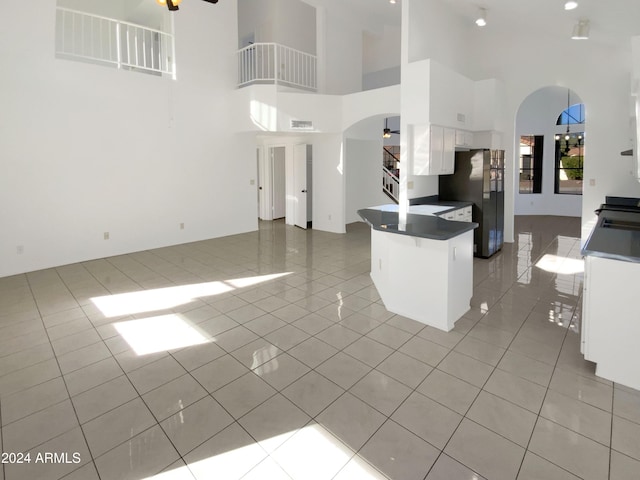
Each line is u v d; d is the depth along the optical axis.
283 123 7.14
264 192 9.98
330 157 8.12
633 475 1.83
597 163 6.02
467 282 3.81
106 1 7.76
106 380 2.69
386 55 10.52
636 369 2.50
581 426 2.17
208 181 7.42
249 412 2.33
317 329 3.48
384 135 10.16
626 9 3.96
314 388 2.57
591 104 5.99
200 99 7.09
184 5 6.72
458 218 5.56
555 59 6.23
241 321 3.68
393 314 3.81
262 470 1.90
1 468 1.91
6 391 2.57
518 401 2.41
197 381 2.67
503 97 6.59
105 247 6.14
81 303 4.18
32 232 5.38
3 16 4.86
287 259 6.06
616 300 2.53
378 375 2.72
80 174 5.77
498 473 1.86
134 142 6.31
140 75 6.27
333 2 7.85
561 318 3.69
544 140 10.70
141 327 3.56
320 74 7.92
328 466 1.92
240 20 9.39
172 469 1.91
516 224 9.43
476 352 3.03
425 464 1.92
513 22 5.82
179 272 5.35
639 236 3.01
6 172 5.09
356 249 6.73
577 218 10.27
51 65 5.33
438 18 5.79
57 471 1.89
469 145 6.34
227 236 7.83
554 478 1.82
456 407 2.36
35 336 3.39
